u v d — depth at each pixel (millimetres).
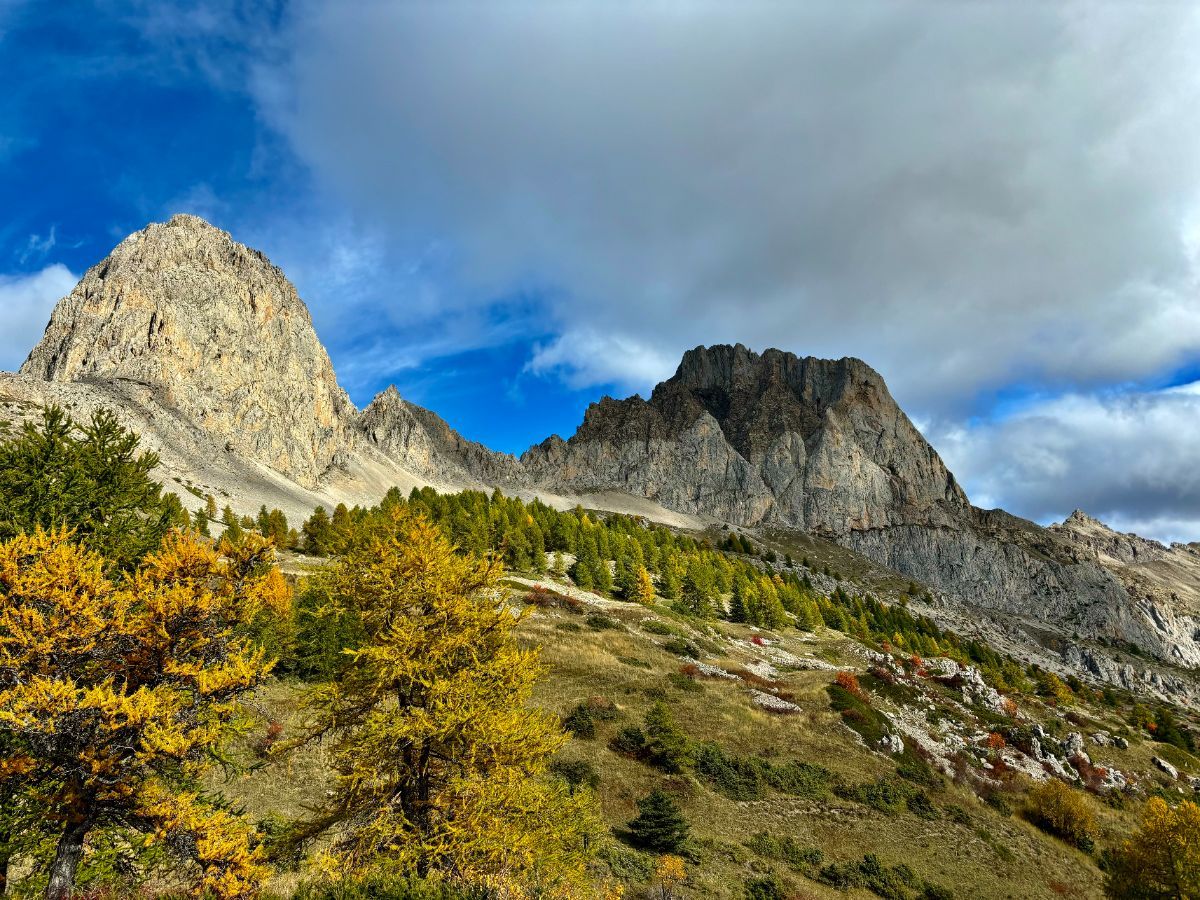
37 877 13445
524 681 16500
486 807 14344
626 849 27266
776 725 45031
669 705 44906
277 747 15406
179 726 12836
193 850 12727
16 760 11766
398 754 14984
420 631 15328
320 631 34438
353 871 13008
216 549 15016
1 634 12484
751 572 138000
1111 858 38719
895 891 29188
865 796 38125
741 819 33531
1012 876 33719
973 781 44469
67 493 19219
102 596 13148
